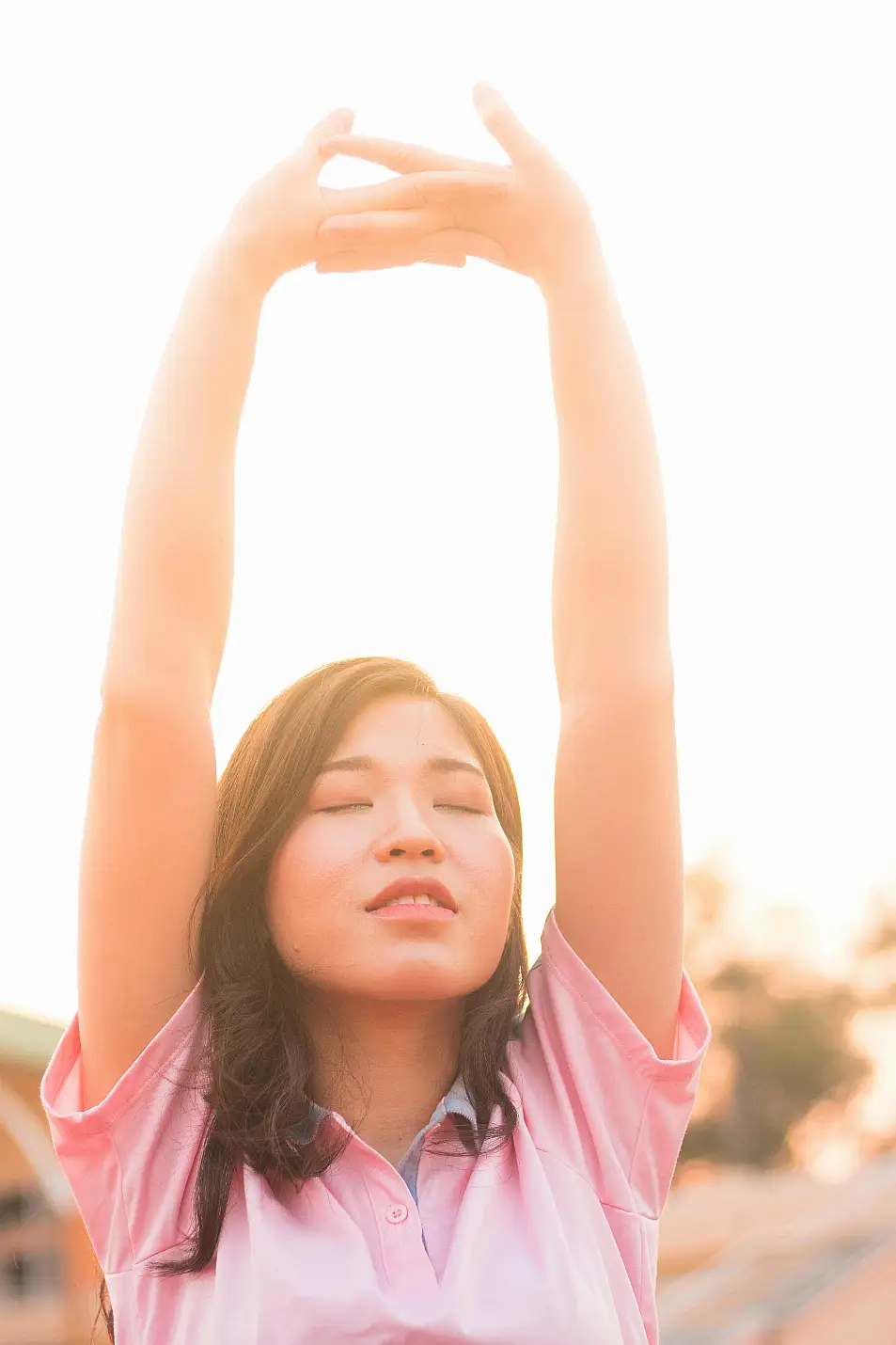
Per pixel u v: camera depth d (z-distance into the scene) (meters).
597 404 2.21
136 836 2.01
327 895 1.93
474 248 2.24
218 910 2.01
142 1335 1.88
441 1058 2.02
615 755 2.12
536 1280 1.82
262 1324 1.75
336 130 2.24
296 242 2.16
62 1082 2.04
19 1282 9.15
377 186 2.20
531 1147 1.96
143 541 2.05
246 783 2.05
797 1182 11.43
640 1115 2.04
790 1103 33.69
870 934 34.56
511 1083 2.02
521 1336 1.76
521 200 2.23
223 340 2.12
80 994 2.05
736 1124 33.44
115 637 2.04
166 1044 1.99
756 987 34.47
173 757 2.01
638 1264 1.96
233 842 2.01
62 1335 8.95
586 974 2.09
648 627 2.16
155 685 2.01
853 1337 8.18
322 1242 1.83
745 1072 33.94
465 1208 1.87
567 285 2.24
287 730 2.04
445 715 2.08
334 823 1.97
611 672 2.14
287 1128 1.89
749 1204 11.18
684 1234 10.86
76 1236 9.23
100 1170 1.97
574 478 2.21
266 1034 1.95
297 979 1.97
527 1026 2.17
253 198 2.18
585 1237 1.89
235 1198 1.90
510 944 2.11
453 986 1.92
